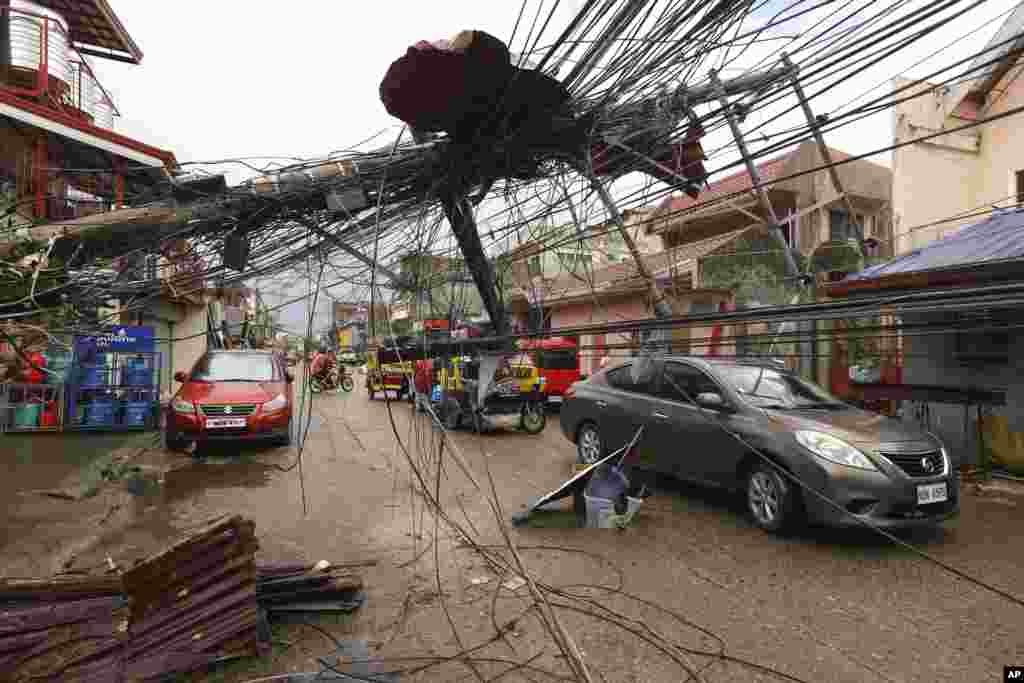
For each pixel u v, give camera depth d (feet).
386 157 15.58
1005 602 12.44
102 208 26.84
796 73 9.52
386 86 12.59
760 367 21.08
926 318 26.07
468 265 17.16
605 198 13.06
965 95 39.19
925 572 14.16
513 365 38.40
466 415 37.88
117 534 17.33
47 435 34.81
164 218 17.15
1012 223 26.81
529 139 12.98
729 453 18.34
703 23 8.96
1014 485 22.99
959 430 26.48
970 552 15.55
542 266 20.66
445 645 10.75
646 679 9.62
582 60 10.87
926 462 15.88
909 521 15.38
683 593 13.01
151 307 44.16
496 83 12.20
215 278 18.57
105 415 36.11
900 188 39.52
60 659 8.41
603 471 18.45
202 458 28.94
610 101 11.64
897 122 39.65
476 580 13.78
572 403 25.80
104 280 17.90
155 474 25.25
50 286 16.67
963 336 26.55
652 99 12.25
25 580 8.57
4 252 16.29
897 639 10.92
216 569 9.84
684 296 35.53
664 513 19.21
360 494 22.04
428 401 14.03
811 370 30.58
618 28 9.61
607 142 12.81
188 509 19.99
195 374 33.12
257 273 18.51
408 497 21.59
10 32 33.91
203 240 18.19
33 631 8.35
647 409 21.93
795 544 16.16
